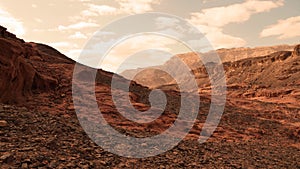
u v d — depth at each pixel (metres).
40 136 9.46
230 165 11.79
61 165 7.27
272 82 120.00
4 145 7.73
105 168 8.19
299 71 120.25
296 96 82.19
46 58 45.50
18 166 6.51
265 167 12.91
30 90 23.09
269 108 58.31
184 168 10.07
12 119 10.49
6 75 18.38
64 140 9.82
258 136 28.50
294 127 36.78
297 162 16.30
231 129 29.08
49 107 20.86
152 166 9.55
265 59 153.88
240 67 167.62
